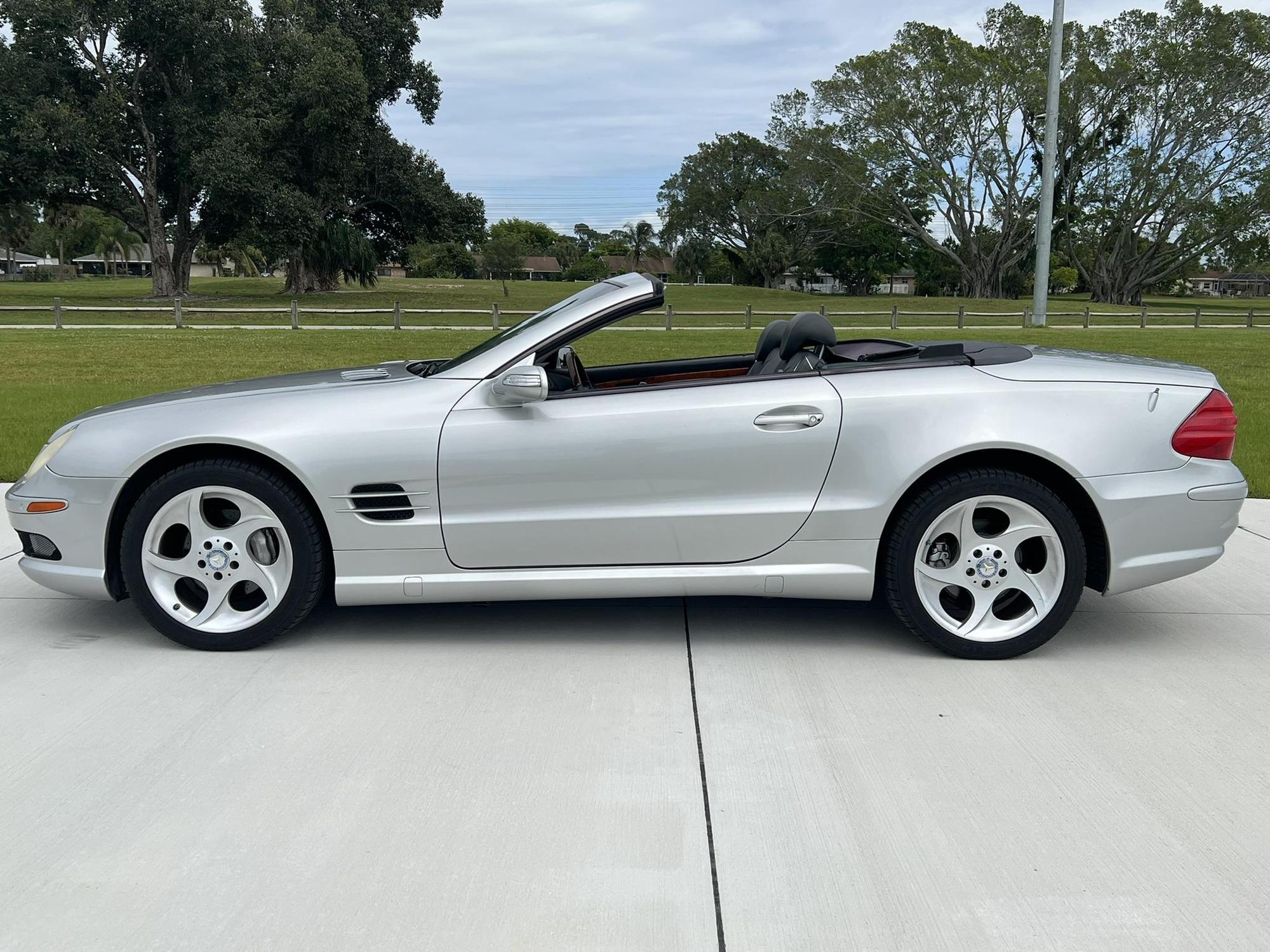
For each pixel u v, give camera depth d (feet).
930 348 12.74
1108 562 11.62
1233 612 13.58
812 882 7.33
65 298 141.08
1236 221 181.88
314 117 129.49
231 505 12.19
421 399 11.63
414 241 170.50
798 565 11.73
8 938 6.72
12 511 12.08
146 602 11.73
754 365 13.96
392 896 7.16
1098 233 199.31
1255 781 8.84
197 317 98.37
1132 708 10.38
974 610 11.66
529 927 6.82
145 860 7.59
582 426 11.44
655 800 8.49
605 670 11.42
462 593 11.77
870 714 10.23
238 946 6.62
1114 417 11.46
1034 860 7.61
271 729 9.82
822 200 218.18
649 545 11.66
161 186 148.87
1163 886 7.27
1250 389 39.32
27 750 9.37
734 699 10.59
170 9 123.65
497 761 9.18
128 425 11.80
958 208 205.46
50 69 123.95
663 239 314.96
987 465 11.64
